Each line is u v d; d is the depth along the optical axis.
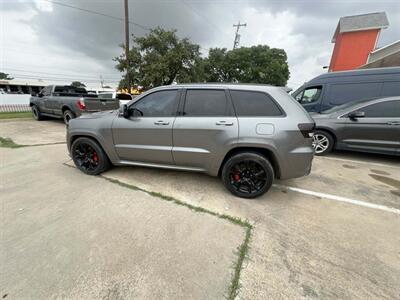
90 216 2.59
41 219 2.51
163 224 2.46
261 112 2.91
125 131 3.41
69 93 9.74
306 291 1.70
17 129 8.20
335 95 6.60
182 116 3.13
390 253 2.13
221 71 31.27
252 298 1.63
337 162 5.01
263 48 30.95
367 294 1.68
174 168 3.39
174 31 16.55
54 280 1.72
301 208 2.93
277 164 2.92
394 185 3.75
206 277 1.79
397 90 5.79
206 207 2.86
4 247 2.06
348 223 2.61
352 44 23.80
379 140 4.86
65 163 4.41
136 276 1.78
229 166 3.05
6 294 1.60
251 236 2.32
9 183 3.46
